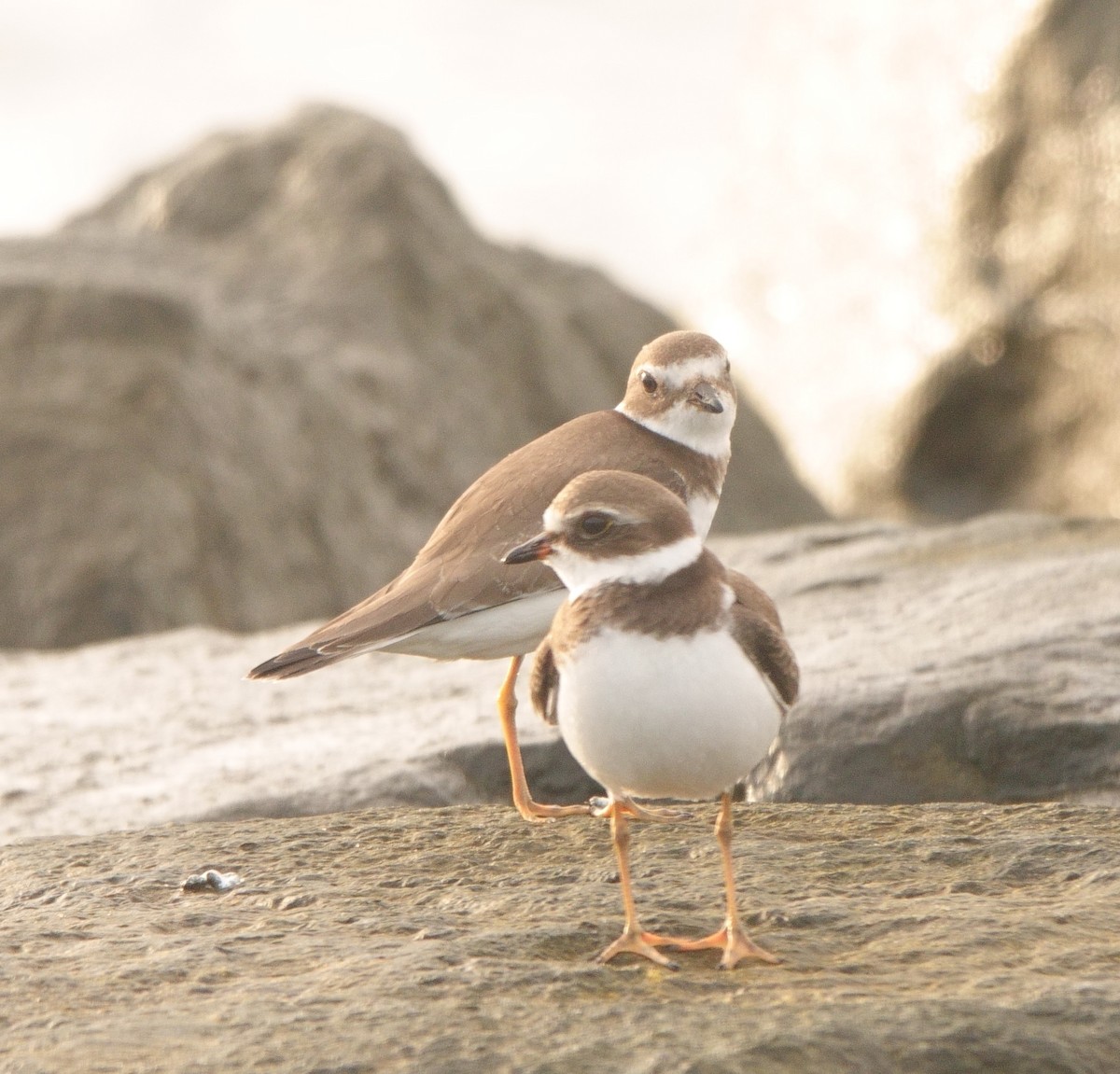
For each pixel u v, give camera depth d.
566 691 6.86
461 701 11.83
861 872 8.00
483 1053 5.99
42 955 7.20
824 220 28.33
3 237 22.52
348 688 12.55
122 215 24.05
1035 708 10.02
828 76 28.56
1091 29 24.75
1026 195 25.55
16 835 10.28
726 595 6.89
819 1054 5.92
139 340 18.88
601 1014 6.29
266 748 11.24
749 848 8.37
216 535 18.14
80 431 18.02
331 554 18.89
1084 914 7.24
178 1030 6.23
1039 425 25.53
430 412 20.77
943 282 26.34
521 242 25.11
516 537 9.76
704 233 30.69
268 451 19.03
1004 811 8.89
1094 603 11.68
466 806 9.66
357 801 10.24
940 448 26.59
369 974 6.75
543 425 22.08
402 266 22.03
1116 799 9.72
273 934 7.36
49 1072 5.90
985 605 12.02
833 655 11.18
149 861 8.61
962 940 6.97
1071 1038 6.04
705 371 10.25
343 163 23.00
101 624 17.17
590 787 10.45
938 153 26.47
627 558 6.82
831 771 10.09
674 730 6.69
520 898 7.80
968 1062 5.92
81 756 11.48
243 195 23.17
